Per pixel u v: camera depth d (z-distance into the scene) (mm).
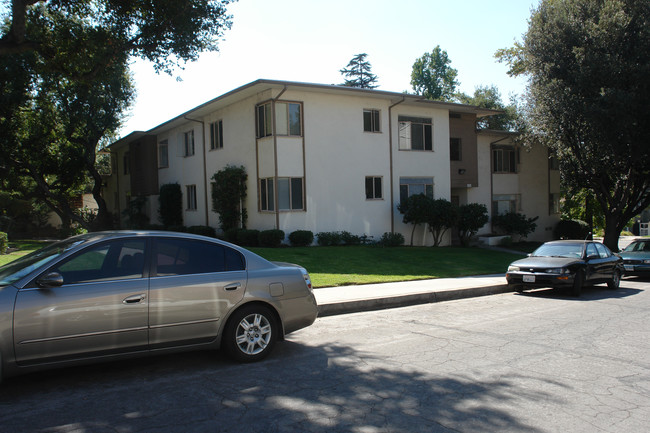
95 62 11445
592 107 19469
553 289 13109
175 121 24953
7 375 4488
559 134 22234
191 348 5410
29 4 9516
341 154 20250
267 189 19234
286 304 6027
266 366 5684
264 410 4336
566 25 20719
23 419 4098
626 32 19969
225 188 20375
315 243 19562
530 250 24250
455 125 24688
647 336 7352
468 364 5824
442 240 23641
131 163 31391
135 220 29906
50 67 11297
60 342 4648
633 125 19922
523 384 5102
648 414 4305
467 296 11562
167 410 4320
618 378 5324
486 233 27062
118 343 4941
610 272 12977
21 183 32688
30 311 4523
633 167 22656
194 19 11250
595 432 3922
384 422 4094
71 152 29781
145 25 11328
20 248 19344
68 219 32094
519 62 26000
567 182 26562
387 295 10227
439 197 23266
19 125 25641
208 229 22391
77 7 11102
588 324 8258
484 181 27109
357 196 20703
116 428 3918
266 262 6113
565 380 5246
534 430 3953
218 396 4688
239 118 20859
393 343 6863
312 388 4934
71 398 4609
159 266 5309
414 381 5180
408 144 22391
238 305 5660
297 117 19219
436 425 4039
